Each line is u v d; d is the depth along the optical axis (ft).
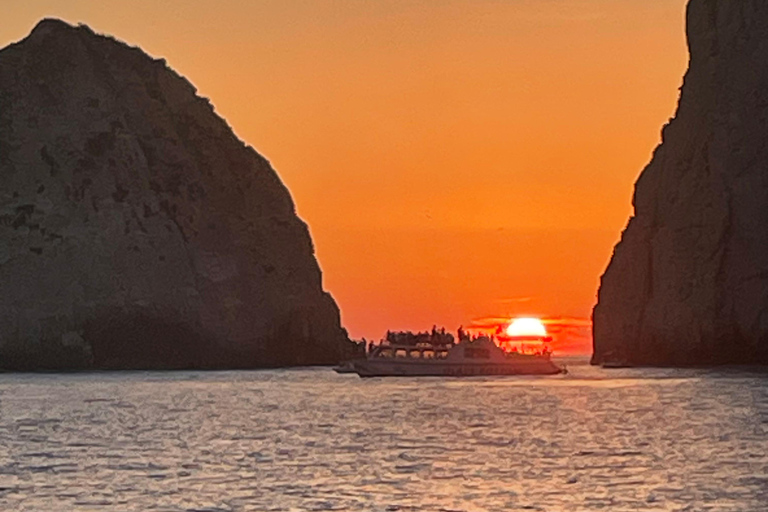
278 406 644.69
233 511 310.86
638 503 316.60
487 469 374.02
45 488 345.31
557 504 315.58
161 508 315.58
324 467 380.58
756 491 331.98
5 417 576.20
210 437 471.62
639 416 550.36
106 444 448.65
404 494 330.75
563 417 549.95
